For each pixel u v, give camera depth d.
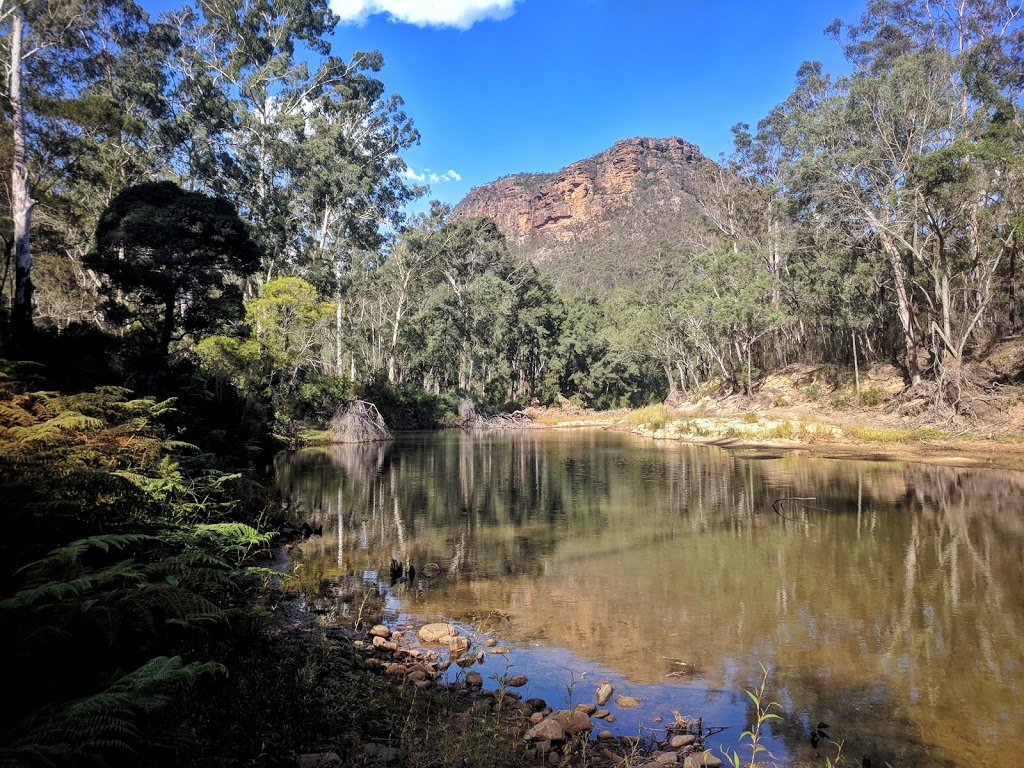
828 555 9.42
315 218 38.91
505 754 3.97
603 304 77.88
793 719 4.62
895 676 5.34
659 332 51.41
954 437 24.48
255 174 34.84
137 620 3.67
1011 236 24.50
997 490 15.12
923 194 25.08
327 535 10.84
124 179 28.11
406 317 53.53
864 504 13.62
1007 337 30.61
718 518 12.34
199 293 20.25
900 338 36.38
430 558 9.32
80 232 28.23
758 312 38.06
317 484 17.14
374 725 4.11
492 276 58.81
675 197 177.88
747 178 45.12
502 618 6.82
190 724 3.17
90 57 22.22
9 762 2.20
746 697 5.00
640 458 24.44
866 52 31.81
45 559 3.70
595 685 5.23
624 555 9.52
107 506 5.08
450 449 29.23
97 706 2.52
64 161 21.86
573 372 67.62
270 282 32.72
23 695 3.01
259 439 21.39
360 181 37.94
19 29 16.98
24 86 19.78
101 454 5.96
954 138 27.20
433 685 5.08
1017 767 3.96
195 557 4.75
